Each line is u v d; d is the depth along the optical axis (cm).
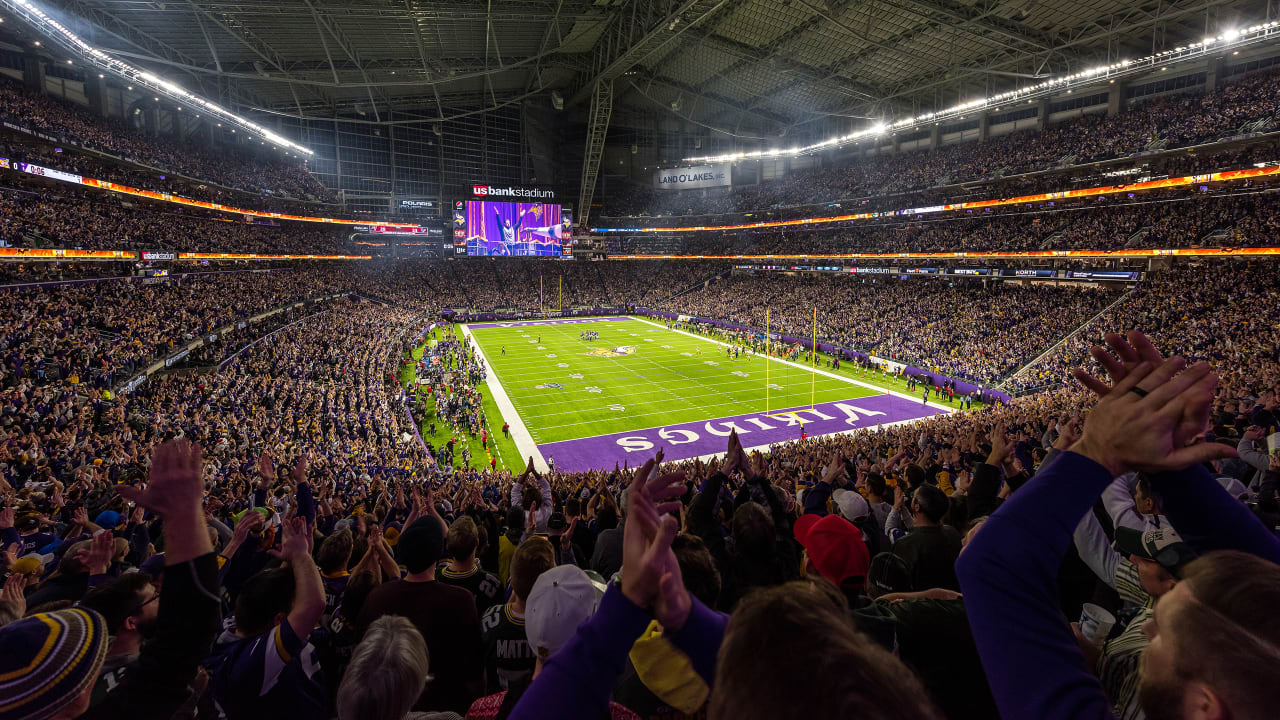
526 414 3734
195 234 4988
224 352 3366
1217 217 4116
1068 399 2538
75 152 4069
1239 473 849
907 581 361
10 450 1562
